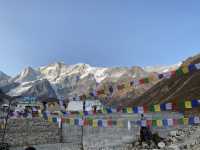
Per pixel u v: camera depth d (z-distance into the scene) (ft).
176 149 98.84
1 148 128.26
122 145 129.49
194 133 112.57
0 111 139.95
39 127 158.51
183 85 290.56
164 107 59.31
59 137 163.12
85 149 147.54
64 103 88.63
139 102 345.72
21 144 148.56
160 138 117.39
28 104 118.93
